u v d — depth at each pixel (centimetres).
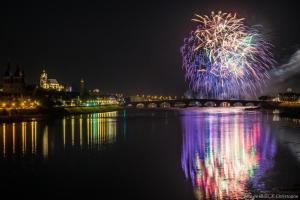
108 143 10762
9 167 7238
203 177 6250
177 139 11500
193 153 8656
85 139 11788
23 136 12688
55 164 7519
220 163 7338
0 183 6003
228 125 16300
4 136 12662
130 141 11181
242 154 8300
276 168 6725
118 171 6838
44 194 5450
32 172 6788
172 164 7400
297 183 5688
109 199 5225
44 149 9600
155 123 18388
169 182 6003
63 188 5728
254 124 16638
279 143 9944
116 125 17362
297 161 7369
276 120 19262
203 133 13062
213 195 5262
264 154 8231
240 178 6066
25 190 5628
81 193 5481
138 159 8012
